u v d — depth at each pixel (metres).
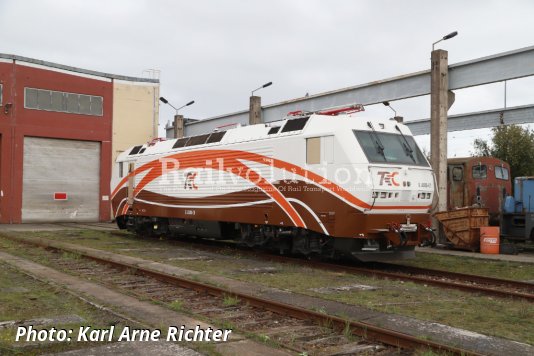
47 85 29.44
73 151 30.66
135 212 20.45
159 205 18.80
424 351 5.74
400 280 10.82
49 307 7.61
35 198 29.16
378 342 6.21
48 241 17.73
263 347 5.81
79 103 30.69
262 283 10.07
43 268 11.40
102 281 9.99
